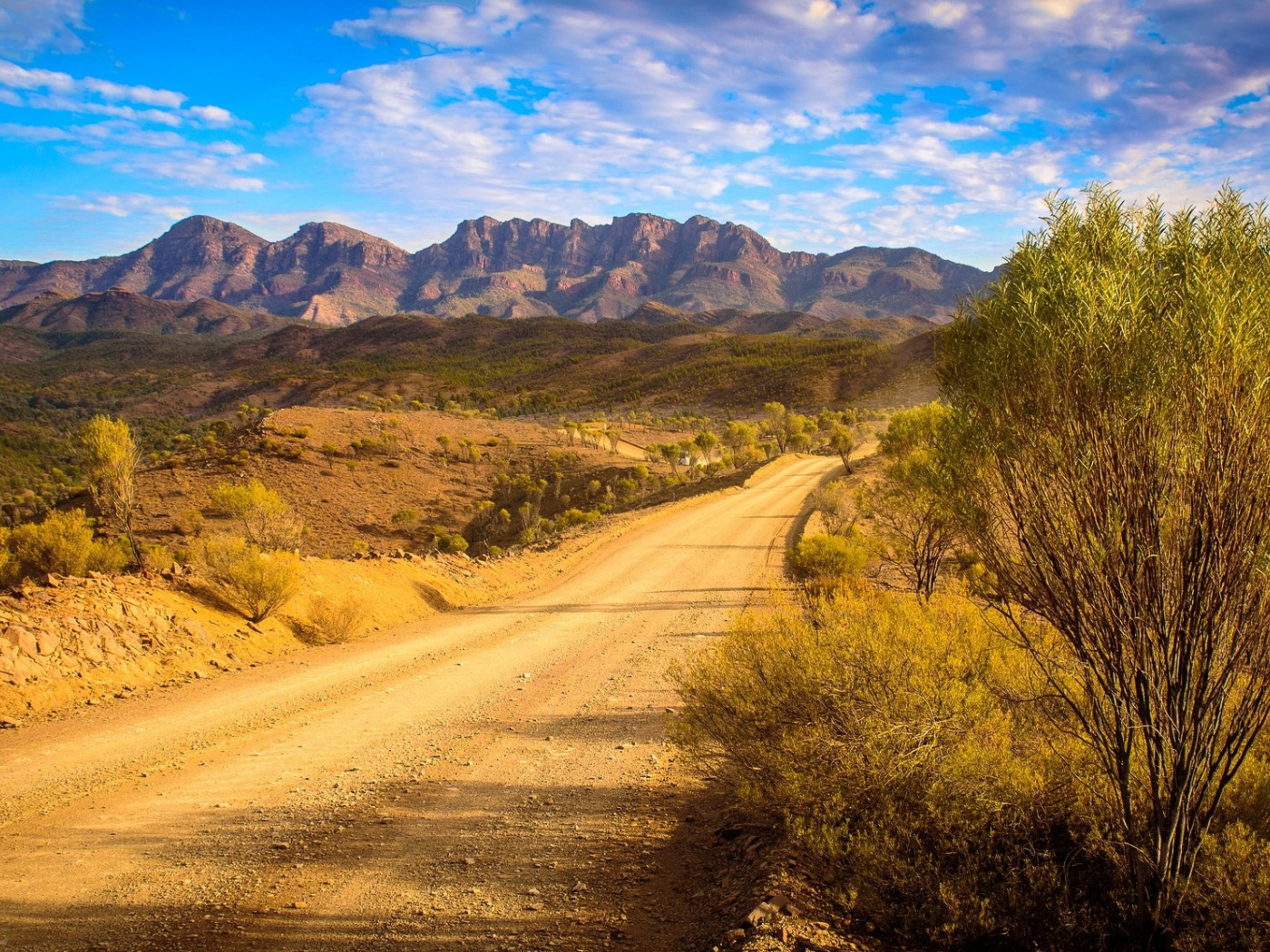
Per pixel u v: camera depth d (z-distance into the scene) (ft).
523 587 67.21
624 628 47.75
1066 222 11.20
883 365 501.97
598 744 25.34
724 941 11.59
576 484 230.07
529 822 18.78
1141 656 10.58
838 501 95.40
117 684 31.71
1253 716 10.67
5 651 29.45
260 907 14.58
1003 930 11.44
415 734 27.07
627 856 16.46
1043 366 10.46
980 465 11.57
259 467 211.61
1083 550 10.53
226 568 42.27
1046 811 13.01
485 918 13.92
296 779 22.39
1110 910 11.66
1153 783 11.01
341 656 40.57
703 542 89.35
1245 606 10.14
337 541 179.32
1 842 17.89
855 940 11.67
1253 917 10.55
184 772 22.98
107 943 13.23
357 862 16.65
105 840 17.98
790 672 15.62
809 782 13.66
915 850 12.56
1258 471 9.77
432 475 234.79
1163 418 9.97
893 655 15.16
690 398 570.05
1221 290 9.83
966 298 12.29
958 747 13.29
